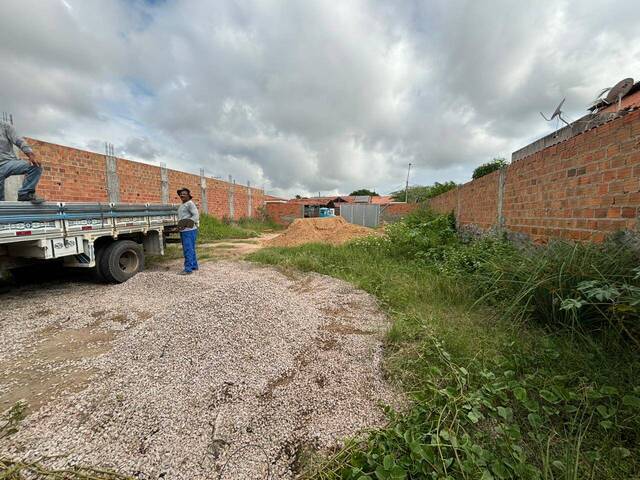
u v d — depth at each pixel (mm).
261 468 1412
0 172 3861
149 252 5875
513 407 1681
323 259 6039
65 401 1848
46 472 1364
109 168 8547
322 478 1327
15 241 3348
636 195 2219
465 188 7203
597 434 1448
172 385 1915
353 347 2467
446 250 5391
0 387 2027
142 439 1545
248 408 1763
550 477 1231
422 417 1602
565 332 2215
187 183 13219
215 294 3020
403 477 1206
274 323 2725
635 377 1668
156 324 2570
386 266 5113
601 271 2156
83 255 4293
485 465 1260
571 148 2986
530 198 3848
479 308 3041
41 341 2719
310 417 1728
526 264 2820
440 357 2100
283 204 22250
